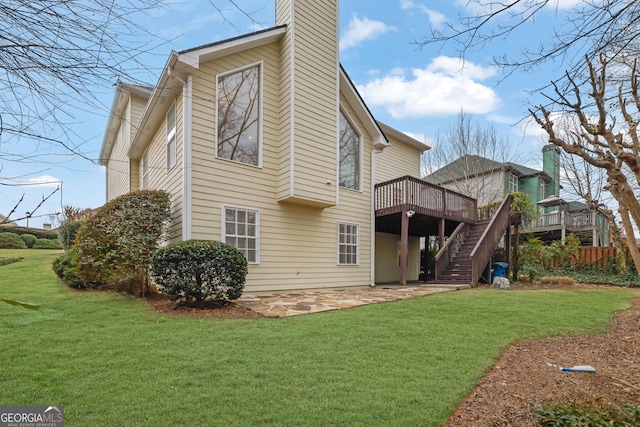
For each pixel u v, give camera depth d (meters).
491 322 5.48
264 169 8.51
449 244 11.51
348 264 10.22
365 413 2.62
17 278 8.53
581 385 3.37
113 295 6.84
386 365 3.59
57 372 3.12
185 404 2.66
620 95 3.74
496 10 2.88
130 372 3.20
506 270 11.99
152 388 2.90
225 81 8.04
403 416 2.60
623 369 3.79
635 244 4.51
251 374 3.25
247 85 8.43
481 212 14.27
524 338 4.80
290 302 6.92
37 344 3.83
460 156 20.67
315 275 9.34
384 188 11.27
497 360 3.93
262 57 8.66
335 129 9.40
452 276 10.88
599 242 19.27
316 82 9.02
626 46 3.00
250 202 8.20
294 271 8.90
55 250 18.03
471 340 4.51
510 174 21.11
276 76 8.93
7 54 1.92
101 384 2.94
